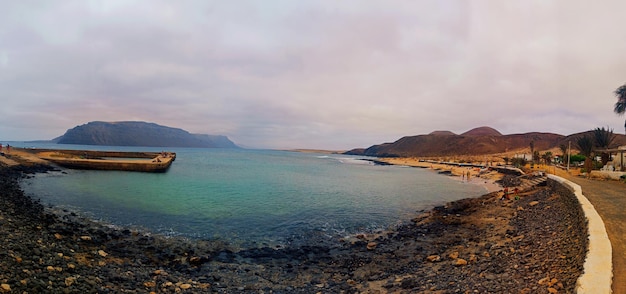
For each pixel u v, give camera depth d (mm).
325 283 10766
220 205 23328
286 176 51469
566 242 10281
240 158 127188
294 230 17641
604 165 36250
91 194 25953
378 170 80688
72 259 10023
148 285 9281
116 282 9055
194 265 12102
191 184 35219
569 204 15727
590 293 5625
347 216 21469
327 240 16094
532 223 15352
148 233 15820
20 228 12500
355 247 15047
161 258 12547
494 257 11188
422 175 64125
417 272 11164
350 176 57562
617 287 6105
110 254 12070
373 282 10594
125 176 41125
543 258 9461
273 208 23062
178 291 9273
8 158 41938
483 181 50125
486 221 18422
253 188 33781
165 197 25891
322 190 34781
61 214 18406
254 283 10703
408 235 16859
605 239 8352
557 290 6730
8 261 8086
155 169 48250
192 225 17703
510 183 41375
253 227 17844
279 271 11938
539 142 171500
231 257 13250
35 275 7793
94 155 71625
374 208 24688
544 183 28484
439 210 23625
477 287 8320
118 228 16391
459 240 15094
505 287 7891
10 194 22438
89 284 8312
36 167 42656
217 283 10547
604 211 12430
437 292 8594
